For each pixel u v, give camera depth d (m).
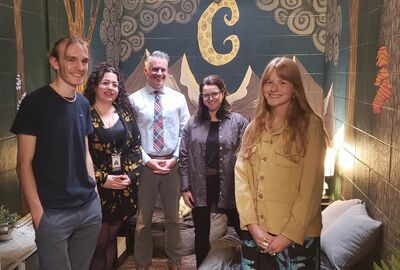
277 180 1.99
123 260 3.75
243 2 4.61
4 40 2.56
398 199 2.31
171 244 3.36
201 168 3.02
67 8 3.41
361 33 3.16
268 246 1.98
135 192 2.87
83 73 1.97
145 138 3.21
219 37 4.67
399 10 2.34
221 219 3.92
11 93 2.64
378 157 2.69
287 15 4.57
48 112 1.91
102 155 2.69
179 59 4.73
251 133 2.09
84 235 2.14
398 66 2.35
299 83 1.99
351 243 2.59
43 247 2.00
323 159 1.99
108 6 4.37
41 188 1.96
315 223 2.00
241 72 4.69
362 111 3.11
